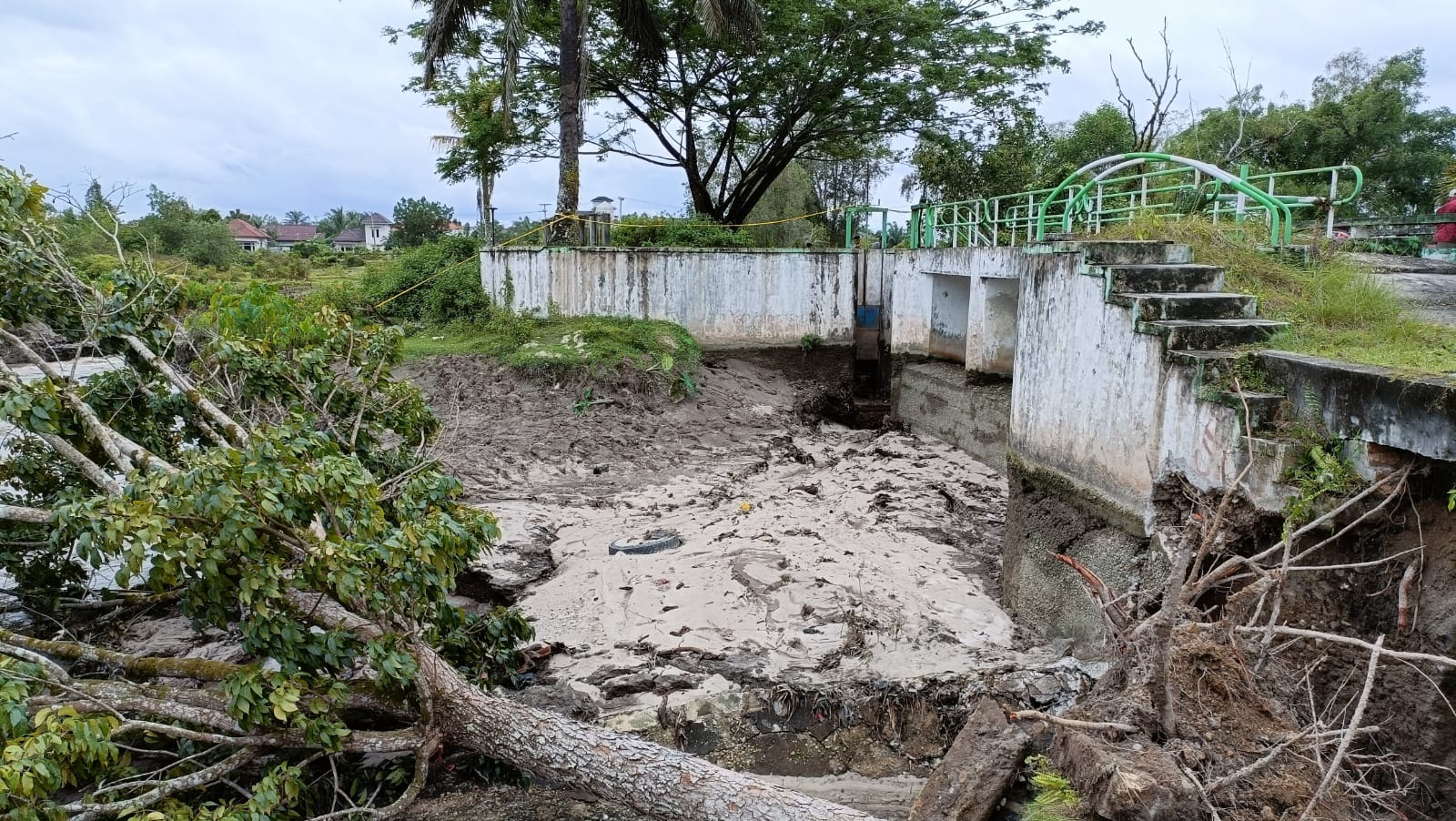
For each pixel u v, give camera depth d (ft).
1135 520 22.97
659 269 56.65
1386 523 17.07
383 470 25.54
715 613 26.94
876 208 59.06
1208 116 69.15
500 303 61.57
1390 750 16.22
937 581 29.76
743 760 21.25
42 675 16.61
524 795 19.79
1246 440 19.38
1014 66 62.80
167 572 16.24
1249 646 17.85
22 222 22.71
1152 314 22.71
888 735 21.80
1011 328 45.32
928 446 48.29
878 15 56.70
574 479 42.65
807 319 58.75
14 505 20.48
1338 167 28.99
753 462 45.73
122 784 16.51
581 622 26.84
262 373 24.18
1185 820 13.28
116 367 26.55
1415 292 28.22
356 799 18.89
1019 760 17.89
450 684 18.97
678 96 66.54
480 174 73.82
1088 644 24.36
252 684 16.55
